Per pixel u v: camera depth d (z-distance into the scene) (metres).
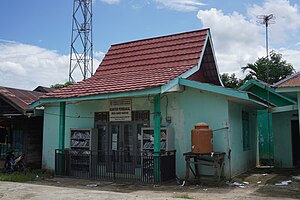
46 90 22.75
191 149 10.68
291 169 13.79
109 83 12.29
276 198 8.05
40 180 11.52
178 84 11.01
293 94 11.28
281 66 31.30
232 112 11.45
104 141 12.64
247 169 13.16
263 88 15.55
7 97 13.91
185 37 14.37
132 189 9.62
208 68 15.07
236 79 33.72
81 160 12.20
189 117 11.41
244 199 7.95
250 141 14.03
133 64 14.64
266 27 18.77
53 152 13.64
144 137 11.34
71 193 8.19
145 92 10.11
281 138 15.05
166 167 10.65
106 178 11.57
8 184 9.85
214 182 10.07
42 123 15.03
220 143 10.93
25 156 13.98
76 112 13.41
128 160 11.90
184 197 8.17
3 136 14.77
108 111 12.68
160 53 14.35
